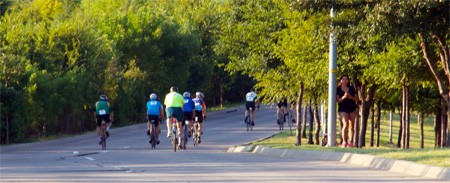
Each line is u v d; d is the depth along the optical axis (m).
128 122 97.94
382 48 45.66
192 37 121.62
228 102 179.75
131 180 25.08
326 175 26.38
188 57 121.12
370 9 39.72
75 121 76.19
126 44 105.75
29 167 31.69
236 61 69.31
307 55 53.69
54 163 34.56
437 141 85.94
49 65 74.38
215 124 98.94
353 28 40.75
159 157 39.31
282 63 62.97
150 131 56.28
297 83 62.16
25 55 71.38
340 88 41.28
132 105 97.00
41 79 64.62
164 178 25.72
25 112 60.53
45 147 58.47
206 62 133.25
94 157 39.78
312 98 68.12
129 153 45.00
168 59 116.56
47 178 26.02
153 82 113.69
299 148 40.53
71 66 77.56
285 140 68.94
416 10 37.94
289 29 56.28
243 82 174.12
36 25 78.62
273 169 29.31
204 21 136.00
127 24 108.50
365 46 48.50
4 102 58.38
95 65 83.25
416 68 49.47
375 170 28.41
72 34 78.38
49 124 69.81
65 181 24.88
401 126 86.00
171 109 50.78
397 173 26.92
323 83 58.22
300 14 51.03
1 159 38.69
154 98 56.66
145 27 110.19
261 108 156.25
